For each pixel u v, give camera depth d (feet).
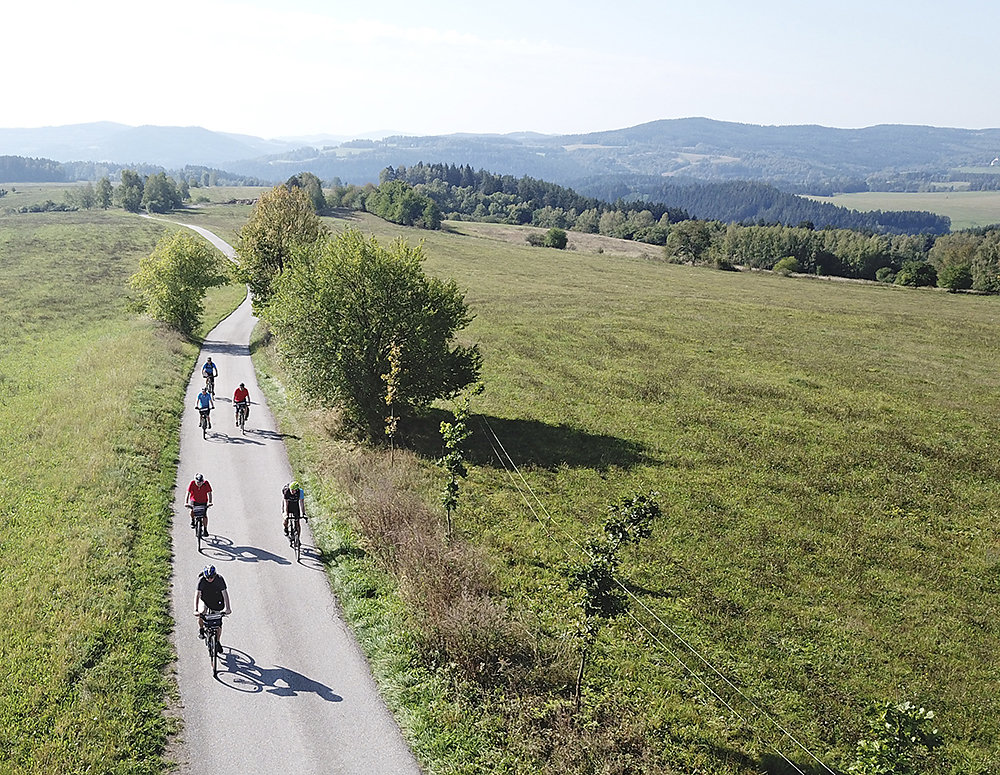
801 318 214.48
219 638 51.34
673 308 229.66
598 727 46.47
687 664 55.88
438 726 46.32
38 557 62.75
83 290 252.42
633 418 117.19
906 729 36.99
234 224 500.33
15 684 46.70
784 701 52.37
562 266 367.25
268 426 109.40
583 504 84.07
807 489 90.48
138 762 41.73
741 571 70.74
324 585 63.31
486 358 158.40
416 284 104.22
